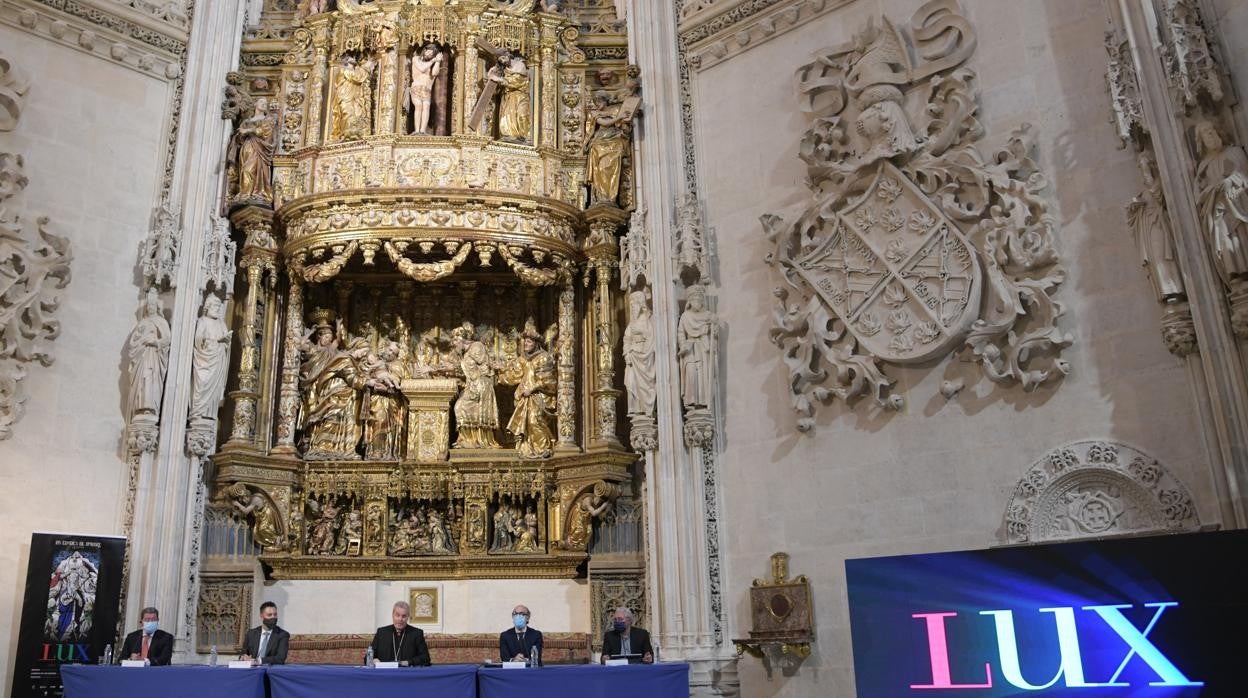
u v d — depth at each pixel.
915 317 12.46
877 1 13.77
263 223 15.53
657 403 14.35
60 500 13.40
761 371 13.95
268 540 14.81
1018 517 11.30
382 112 16.05
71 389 13.77
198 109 15.45
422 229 15.15
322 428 15.75
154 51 15.51
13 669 12.43
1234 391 9.53
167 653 12.01
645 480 14.53
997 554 7.14
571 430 15.59
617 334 15.82
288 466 15.14
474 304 16.80
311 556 14.93
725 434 14.12
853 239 13.26
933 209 12.48
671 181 15.12
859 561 7.64
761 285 14.20
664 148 15.23
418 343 16.55
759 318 14.12
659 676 9.55
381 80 16.23
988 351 11.73
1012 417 11.60
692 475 13.96
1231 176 9.64
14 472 13.08
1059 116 11.81
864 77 13.41
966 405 12.00
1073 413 11.13
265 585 14.88
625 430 15.62
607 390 15.31
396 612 11.30
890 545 12.31
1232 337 9.65
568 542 15.02
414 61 16.36
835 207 13.50
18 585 12.86
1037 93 12.04
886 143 12.94
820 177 13.71
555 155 15.99
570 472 15.23
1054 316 11.34
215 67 15.76
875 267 12.98
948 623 7.22
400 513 15.56
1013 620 6.99
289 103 16.42
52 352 13.66
